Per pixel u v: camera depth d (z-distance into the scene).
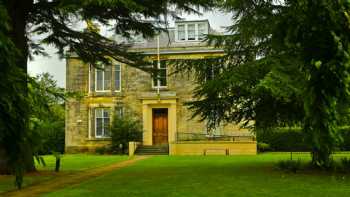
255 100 15.75
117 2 11.77
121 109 34.47
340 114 3.96
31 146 6.75
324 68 3.99
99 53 17.50
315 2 4.27
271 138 32.47
